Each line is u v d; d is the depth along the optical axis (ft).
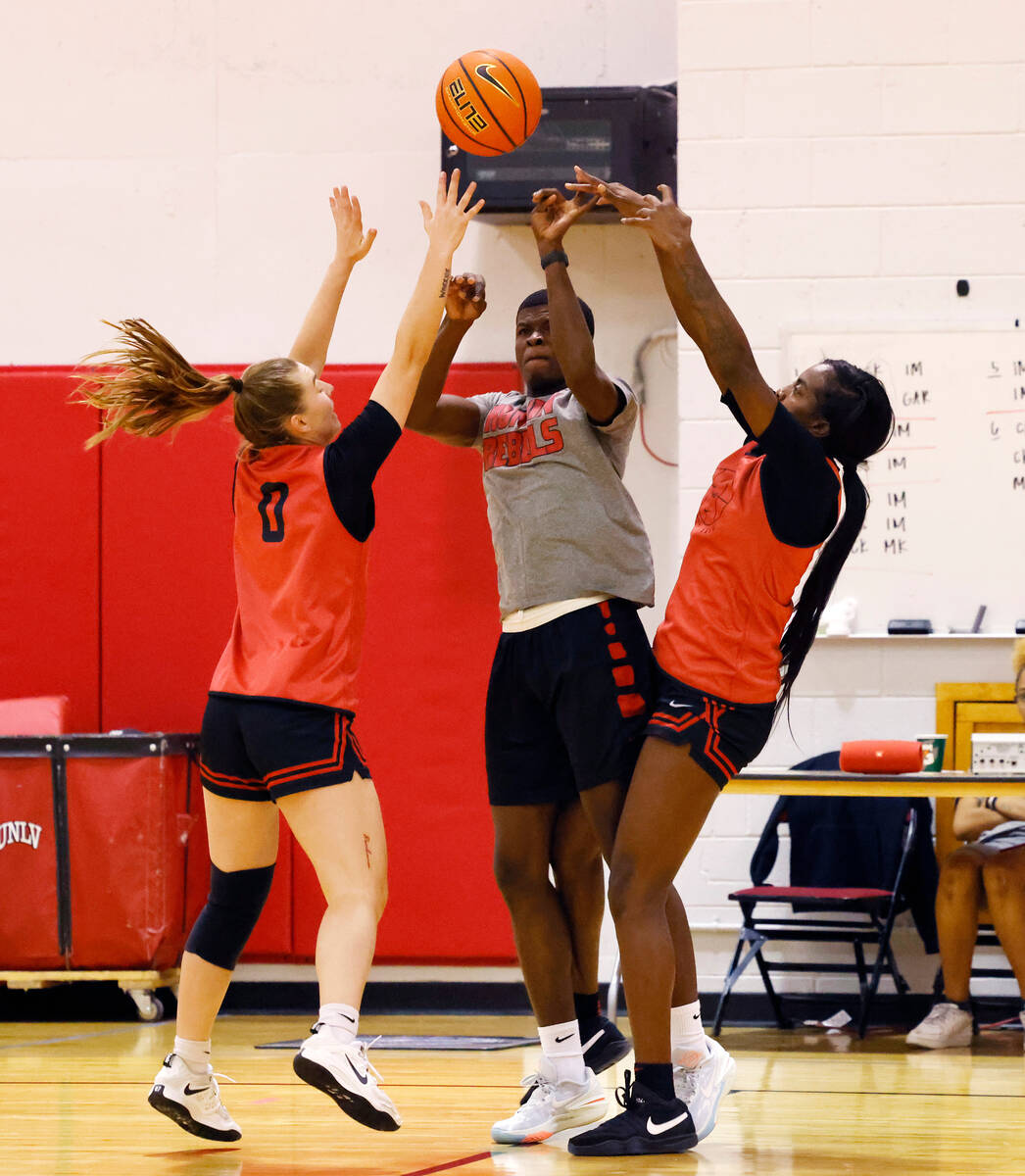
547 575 35.19
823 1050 54.03
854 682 63.72
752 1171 30.45
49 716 65.67
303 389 32.65
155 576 69.92
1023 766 54.24
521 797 35.96
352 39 71.82
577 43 70.85
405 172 71.15
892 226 64.90
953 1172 30.55
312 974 67.87
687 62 65.92
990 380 64.13
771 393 32.58
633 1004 32.71
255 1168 30.81
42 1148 33.47
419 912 67.26
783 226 65.26
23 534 70.28
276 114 71.82
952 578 63.87
